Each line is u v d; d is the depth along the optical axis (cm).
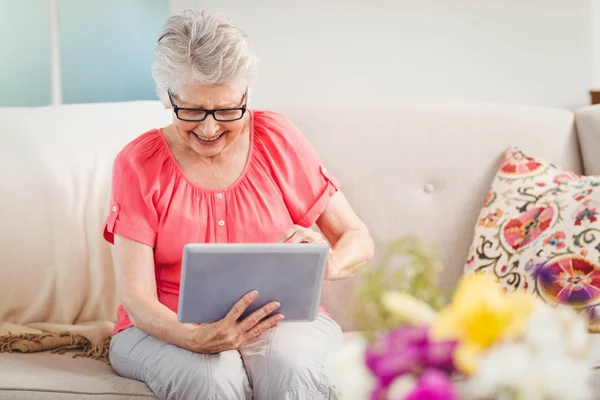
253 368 172
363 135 230
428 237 225
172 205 191
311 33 292
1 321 215
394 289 103
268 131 202
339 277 188
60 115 231
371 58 293
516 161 224
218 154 195
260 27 292
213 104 178
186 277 155
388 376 94
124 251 188
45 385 170
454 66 293
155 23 316
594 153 233
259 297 161
